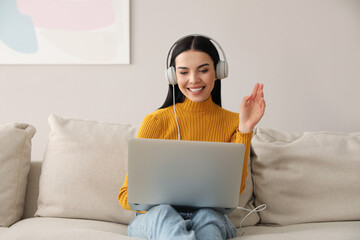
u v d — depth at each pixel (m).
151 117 1.67
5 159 1.78
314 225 1.69
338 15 2.65
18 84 2.67
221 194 1.34
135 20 2.67
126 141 1.86
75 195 1.76
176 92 1.73
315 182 1.78
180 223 1.29
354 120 2.63
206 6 2.66
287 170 1.81
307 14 2.65
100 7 2.65
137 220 1.46
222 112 1.74
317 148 1.83
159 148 1.30
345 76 2.64
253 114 1.59
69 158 1.81
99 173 1.79
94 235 1.40
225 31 2.66
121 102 2.67
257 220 1.79
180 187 1.33
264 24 2.66
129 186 1.34
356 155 1.83
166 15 2.66
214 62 1.65
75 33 2.65
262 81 2.65
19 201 1.80
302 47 2.65
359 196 1.77
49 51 2.65
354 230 1.51
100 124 1.94
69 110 2.67
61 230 1.46
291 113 2.65
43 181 1.81
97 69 2.67
